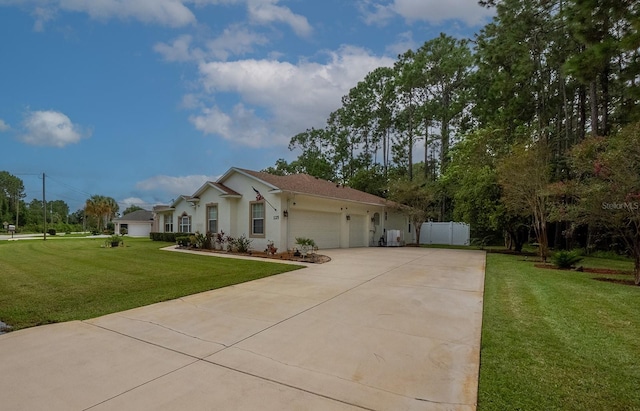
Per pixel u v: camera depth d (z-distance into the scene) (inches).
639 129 303.9
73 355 142.4
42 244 797.2
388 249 710.5
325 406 105.0
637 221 310.7
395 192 910.4
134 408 102.7
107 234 1688.0
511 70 799.7
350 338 164.9
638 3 239.9
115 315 202.1
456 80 1214.3
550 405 105.4
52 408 102.3
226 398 108.9
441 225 983.0
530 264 465.4
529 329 178.5
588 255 637.9
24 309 213.9
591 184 351.3
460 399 109.6
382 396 111.3
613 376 124.6
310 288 281.0
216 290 273.0
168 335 168.1
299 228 609.3
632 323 188.1
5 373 125.2
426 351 149.4
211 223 657.6
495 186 647.1
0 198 2390.5
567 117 761.0
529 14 710.5
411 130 1315.2
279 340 161.8
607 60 258.1
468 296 255.8
